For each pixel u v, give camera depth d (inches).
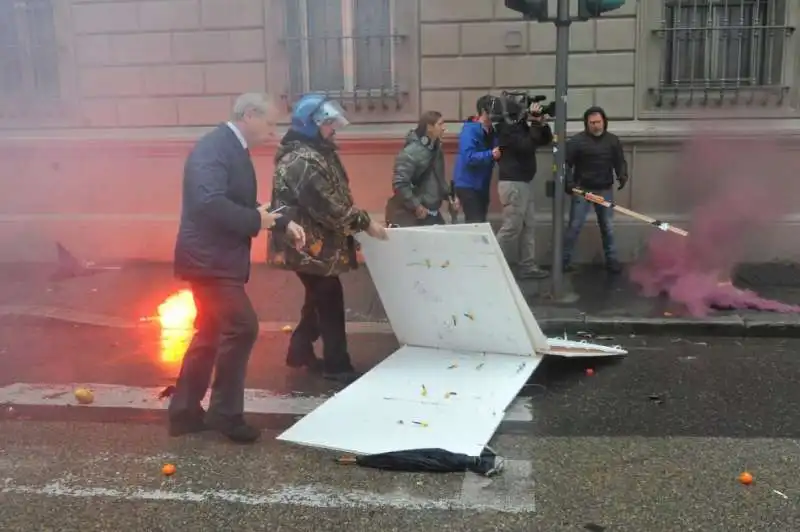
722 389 191.5
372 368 201.9
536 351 200.7
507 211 281.6
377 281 207.8
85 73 341.4
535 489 140.3
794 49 309.3
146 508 135.3
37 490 142.9
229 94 334.3
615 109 315.6
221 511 133.8
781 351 221.8
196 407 167.6
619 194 319.0
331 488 141.6
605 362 213.0
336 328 198.5
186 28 331.9
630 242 317.4
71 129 344.2
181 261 158.1
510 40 313.3
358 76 331.0
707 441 160.7
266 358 219.9
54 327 255.1
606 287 281.6
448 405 171.8
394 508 133.8
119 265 335.6
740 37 311.7
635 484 141.6
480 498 137.0
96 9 335.9
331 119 180.9
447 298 200.5
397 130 322.3
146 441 164.9
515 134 274.8
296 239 163.9
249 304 161.9
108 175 343.9
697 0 312.0
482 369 192.2
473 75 318.0
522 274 295.7
